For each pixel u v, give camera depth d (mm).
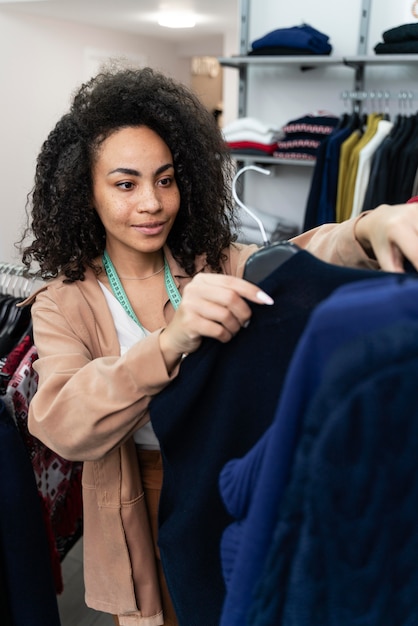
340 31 2619
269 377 535
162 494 691
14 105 3414
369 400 335
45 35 3506
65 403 689
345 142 2250
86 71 3893
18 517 1005
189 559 626
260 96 2877
